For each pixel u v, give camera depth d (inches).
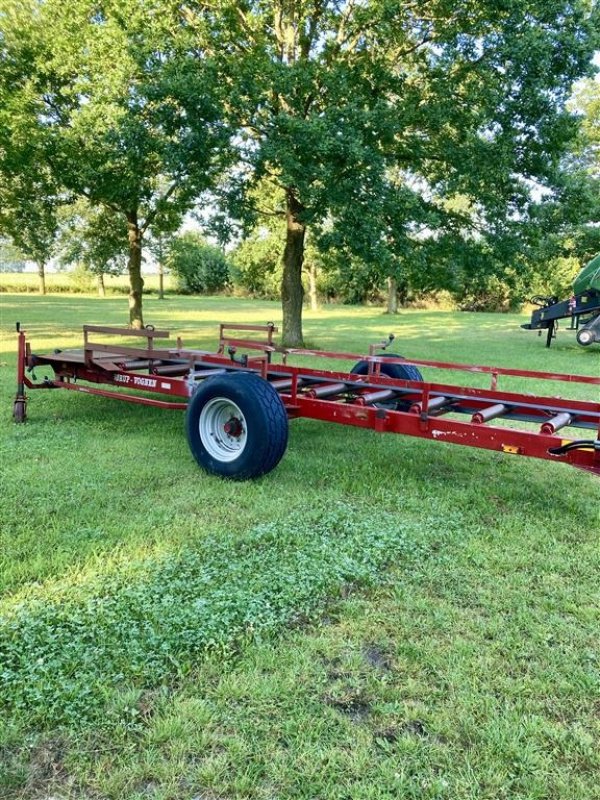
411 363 207.8
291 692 92.3
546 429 159.2
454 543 147.9
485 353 587.8
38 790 75.0
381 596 121.6
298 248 589.6
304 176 438.3
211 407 191.6
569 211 518.0
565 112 474.6
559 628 111.2
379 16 449.1
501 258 511.2
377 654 103.0
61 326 780.6
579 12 449.1
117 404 299.4
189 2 500.7
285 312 598.9
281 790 75.6
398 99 498.0
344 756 80.7
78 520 153.3
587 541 152.8
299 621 111.8
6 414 272.4
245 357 203.9
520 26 442.3
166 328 822.5
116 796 74.4
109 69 506.0
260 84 456.1
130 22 484.7
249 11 521.7
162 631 105.5
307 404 200.2
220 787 75.7
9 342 565.0
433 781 77.1
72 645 100.9
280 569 129.4
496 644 105.4
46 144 552.1
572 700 92.9
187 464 202.2
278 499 172.1
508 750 82.5
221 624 108.6
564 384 385.7
